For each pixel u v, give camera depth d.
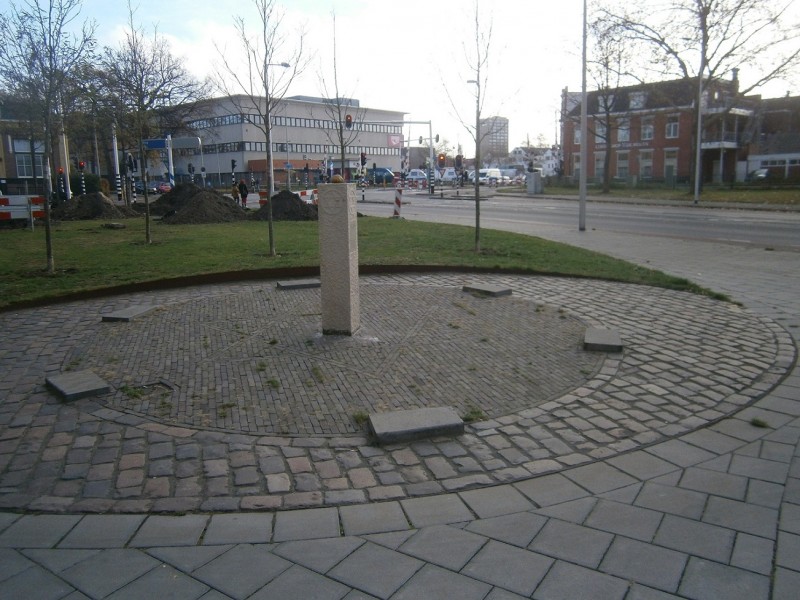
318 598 2.95
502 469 4.24
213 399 5.43
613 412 5.19
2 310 8.72
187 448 4.52
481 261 12.52
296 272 11.23
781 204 34.84
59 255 14.03
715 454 4.46
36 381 5.90
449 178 82.56
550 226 23.42
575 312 8.59
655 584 3.04
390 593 2.98
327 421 4.98
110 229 21.69
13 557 3.30
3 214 22.20
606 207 35.94
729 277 11.73
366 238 17.23
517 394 5.55
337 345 6.88
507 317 8.20
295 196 26.61
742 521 3.60
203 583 3.08
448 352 6.69
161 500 3.84
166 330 7.61
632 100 58.59
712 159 58.69
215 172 85.25
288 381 5.84
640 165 61.84
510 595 2.96
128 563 3.24
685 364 6.38
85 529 3.55
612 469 4.25
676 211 31.80
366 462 4.32
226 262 12.30
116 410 5.21
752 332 7.63
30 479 4.11
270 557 3.28
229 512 3.72
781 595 2.96
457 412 5.13
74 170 47.72
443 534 3.48
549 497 3.88
